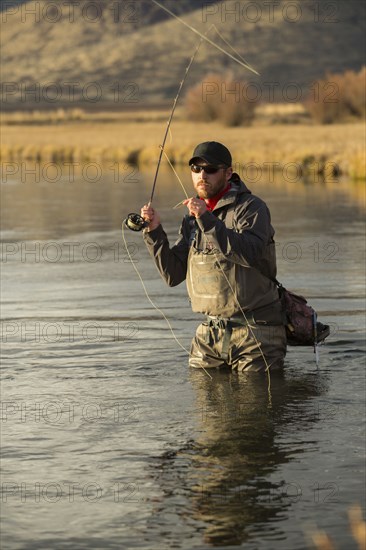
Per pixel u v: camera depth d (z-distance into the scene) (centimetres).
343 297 2317
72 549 943
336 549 926
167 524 995
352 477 1109
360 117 15912
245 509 1027
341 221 4175
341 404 1408
